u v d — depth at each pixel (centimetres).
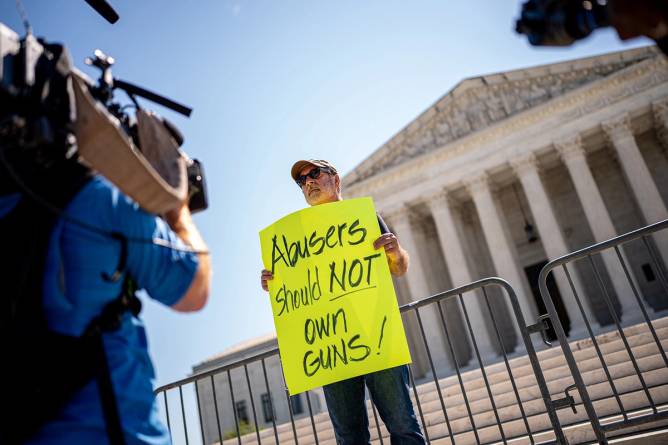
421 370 3016
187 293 163
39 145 134
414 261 2952
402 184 3108
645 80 2656
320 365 328
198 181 185
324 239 346
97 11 199
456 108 3086
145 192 143
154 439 144
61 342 136
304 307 340
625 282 2458
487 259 3331
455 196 3247
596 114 2723
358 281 335
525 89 2944
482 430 999
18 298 133
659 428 489
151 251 154
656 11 129
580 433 654
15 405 129
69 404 134
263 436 1459
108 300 146
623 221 3050
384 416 329
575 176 2712
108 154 135
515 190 3416
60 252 141
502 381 1334
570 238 3162
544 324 414
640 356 1152
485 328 2723
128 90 182
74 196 146
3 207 145
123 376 144
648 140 3088
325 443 1215
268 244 362
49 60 144
